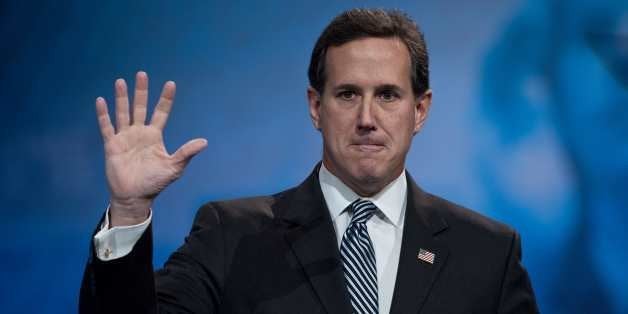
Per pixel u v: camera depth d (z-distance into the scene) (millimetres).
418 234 6773
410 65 6613
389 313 6414
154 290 5980
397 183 6918
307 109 15102
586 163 15023
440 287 6613
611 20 15070
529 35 15133
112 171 5883
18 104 15086
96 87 15156
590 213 14992
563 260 14969
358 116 6430
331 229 6730
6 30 15109
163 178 5906
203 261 6699
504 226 7184
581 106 15109
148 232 5949
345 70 6465
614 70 15055
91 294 5906
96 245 5883
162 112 6094
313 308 6402
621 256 14953
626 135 15039
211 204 7230
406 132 6578
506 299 6812
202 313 6512
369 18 6586
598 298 14977
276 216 6973
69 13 15141
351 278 6492
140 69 15125
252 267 6652
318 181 7086
